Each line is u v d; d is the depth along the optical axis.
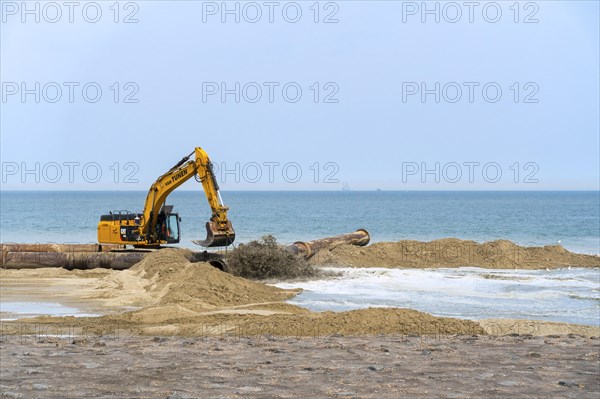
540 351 13.05
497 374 11.05
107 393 9.84
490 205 152.62
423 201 198.38
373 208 129.50
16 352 12.83
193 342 14.00
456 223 74.62
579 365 11.79
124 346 13.52
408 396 9.70
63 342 14.02
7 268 28.83
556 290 23.78
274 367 11.51
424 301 21.41
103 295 21.91
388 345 13.66
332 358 12.30
